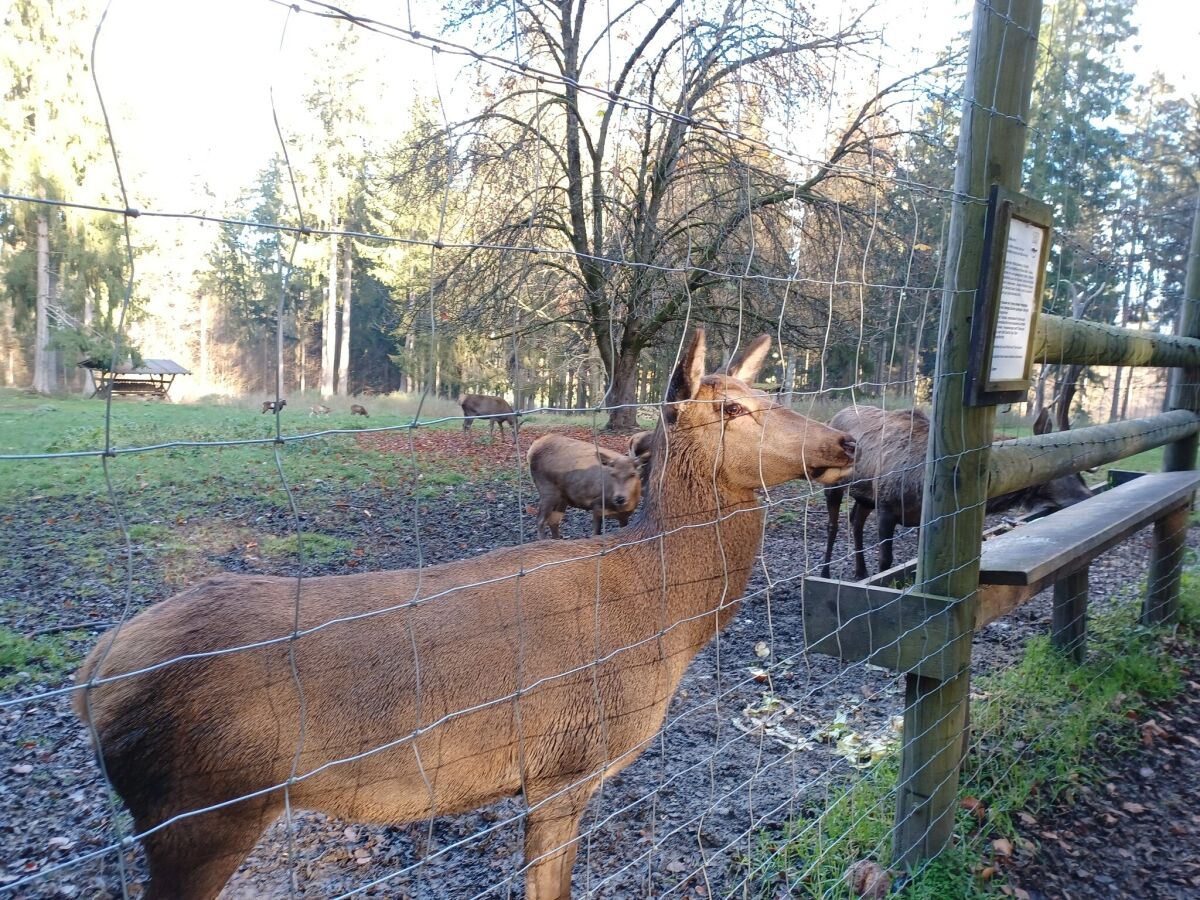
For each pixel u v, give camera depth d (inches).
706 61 246.7
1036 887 121.0
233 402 900.0
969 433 113.2
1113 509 176.9
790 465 101.0
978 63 108.0
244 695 76.3
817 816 134.6
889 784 137.0
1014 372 121.3
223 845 78.5
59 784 143.6
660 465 102.3
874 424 258.2
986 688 181.3
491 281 492.4
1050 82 221.1
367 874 123.4
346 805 84.0
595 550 99.2
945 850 120.2
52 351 811.4
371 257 829.8
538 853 93.1
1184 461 241.1
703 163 323.9
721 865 123.6
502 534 357.4
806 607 118.0
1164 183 314.7
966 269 110.7
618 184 351.9
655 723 99.9
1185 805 144.3
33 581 257.9
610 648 94.1
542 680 80.3
